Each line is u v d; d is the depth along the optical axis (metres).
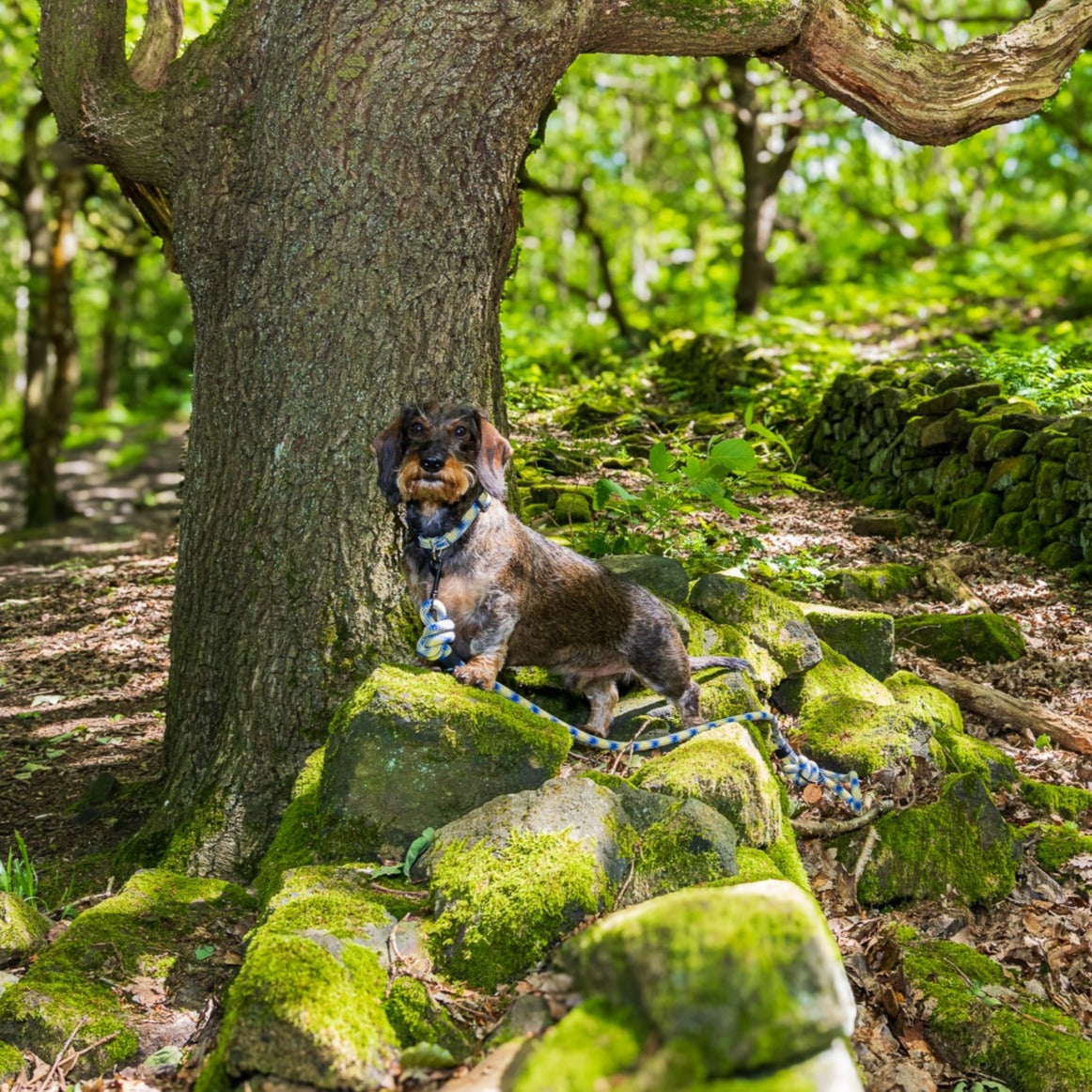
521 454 9.11
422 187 4.73
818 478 10.12
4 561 12.57
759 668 5.39
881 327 16.41
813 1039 2.44
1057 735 5.71
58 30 5.05
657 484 6.57
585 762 4.66
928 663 6.27
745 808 4.27
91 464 23.33
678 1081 2.36
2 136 21.55
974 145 23.03
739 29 5.14
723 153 25.62
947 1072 3.93
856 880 4.64
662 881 3.82
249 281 4.86
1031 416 8.21
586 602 4.54
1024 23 5.57
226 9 5.04
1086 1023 4.13
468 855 3.82
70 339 16.31
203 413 5.06
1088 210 26.36
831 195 24.42
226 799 4.69
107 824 5.41
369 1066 3.13
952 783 4.87
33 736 6.61
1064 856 4.85
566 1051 2.46
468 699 4.20
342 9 4.58
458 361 4.90
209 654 4.96
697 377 12.95
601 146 23.44
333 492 4.77
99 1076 3.46
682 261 25.12
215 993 3.74
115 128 5.02
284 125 4.71
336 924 3.57
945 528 8.45
